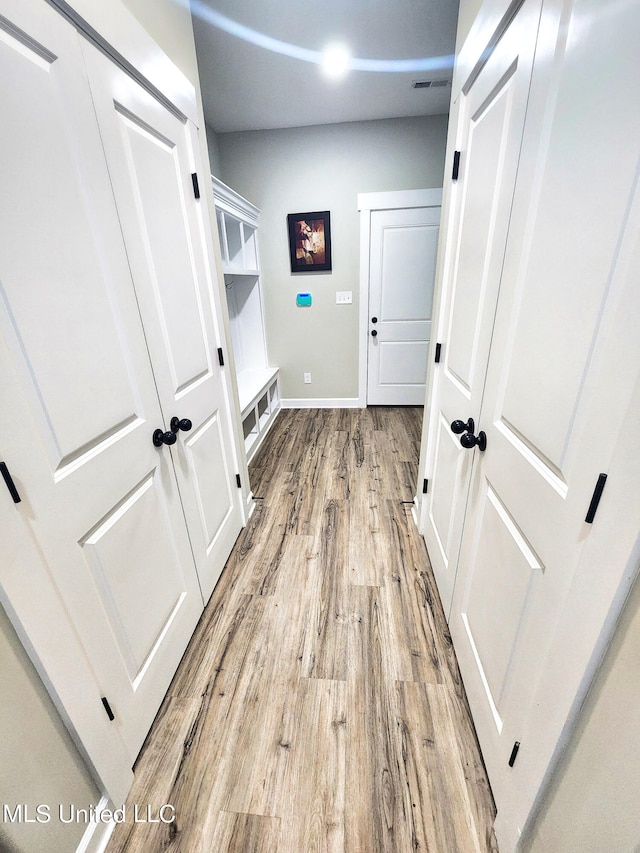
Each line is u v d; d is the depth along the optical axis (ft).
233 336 11.96
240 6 5.67
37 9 2.34
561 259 2.20
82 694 2.72
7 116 2.17
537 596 2.42
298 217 11.00
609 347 1.71
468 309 3.98
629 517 1.57
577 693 1.93
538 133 2.46
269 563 6.06
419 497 6.72
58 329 2.56
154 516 3.84
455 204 4.55
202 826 3.13
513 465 2.81
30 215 2.34
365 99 8.73
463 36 4.11
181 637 4.48
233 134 10.48
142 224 3.61
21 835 2.26
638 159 1.56
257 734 3.74
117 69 3.19
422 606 5.17
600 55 1.80
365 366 12.67
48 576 2.41
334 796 3.27
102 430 3.02
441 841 2.99
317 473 8.84
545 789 2.30
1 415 2.10
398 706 3.95
